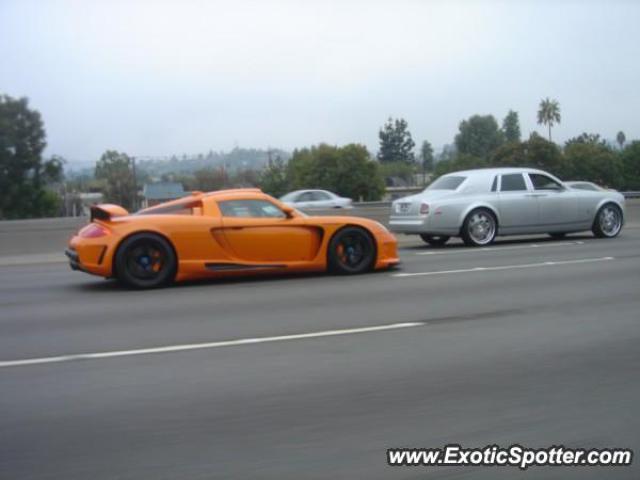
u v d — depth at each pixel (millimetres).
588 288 8773
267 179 63812
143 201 53156
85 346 6117
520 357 5617
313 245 9898
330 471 3617
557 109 80188
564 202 14938
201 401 4633
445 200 14109
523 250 13406
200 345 6078
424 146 82000
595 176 53031
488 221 14383
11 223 14320
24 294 9117
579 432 4109
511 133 82812
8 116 36406
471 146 81000
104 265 9016
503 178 14633
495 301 7965
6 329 6848
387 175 79188
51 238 14773
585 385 4914
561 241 15211
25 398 4719
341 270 10086
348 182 61250
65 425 4230
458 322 6883
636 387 4867
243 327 6777
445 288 8883
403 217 14516
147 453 3822
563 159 52781
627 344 6004
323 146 63312
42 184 37469
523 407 4492
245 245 9461
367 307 7688
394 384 4953
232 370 5316
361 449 3875
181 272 9227
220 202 9539
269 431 4117
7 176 36406
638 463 3734
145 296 8656
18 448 3898
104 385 4984
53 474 3572
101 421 4289
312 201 29688
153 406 4543
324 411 4434
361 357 5645
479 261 11688
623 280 9375
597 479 3572
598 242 14758
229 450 3859
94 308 7930
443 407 4496
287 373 5230
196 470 3617
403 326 6730
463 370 5273
